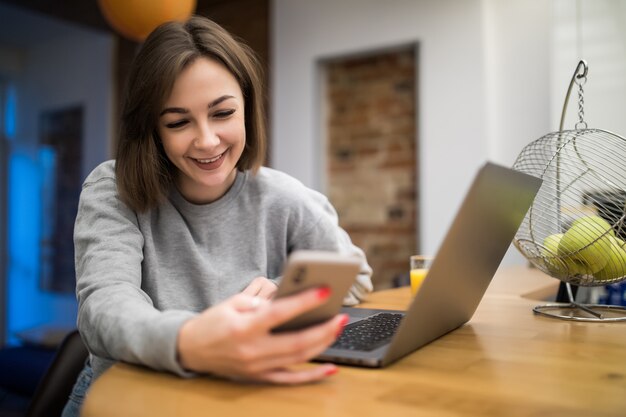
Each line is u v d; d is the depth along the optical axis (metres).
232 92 0.98
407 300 1.29
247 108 1.11
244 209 1.17
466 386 0.59
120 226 0.97
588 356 0.72
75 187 4.93
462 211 0.62
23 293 5.26
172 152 0.98
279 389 0.58
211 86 0.94
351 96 3.78
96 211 0.98
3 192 5.38
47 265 5.10
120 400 0.55
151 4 2.29
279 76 3.92
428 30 3.38
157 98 0.93
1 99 5.50
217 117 0.97
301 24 3.84
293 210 1.22
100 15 4.27
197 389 0.58
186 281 1.10
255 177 1.21
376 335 0.78
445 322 0.82
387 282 3.64
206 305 1.10
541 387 0.59
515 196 0.80
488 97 3.23
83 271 0.87
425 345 0.79
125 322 0.67
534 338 0.84
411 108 3.55
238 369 0.57
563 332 0.88
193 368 0.60
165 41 0.95
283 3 3.90
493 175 0.66
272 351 0.56
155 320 0.64
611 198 0.99
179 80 0.92
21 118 5.40
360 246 3.75
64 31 4.81
